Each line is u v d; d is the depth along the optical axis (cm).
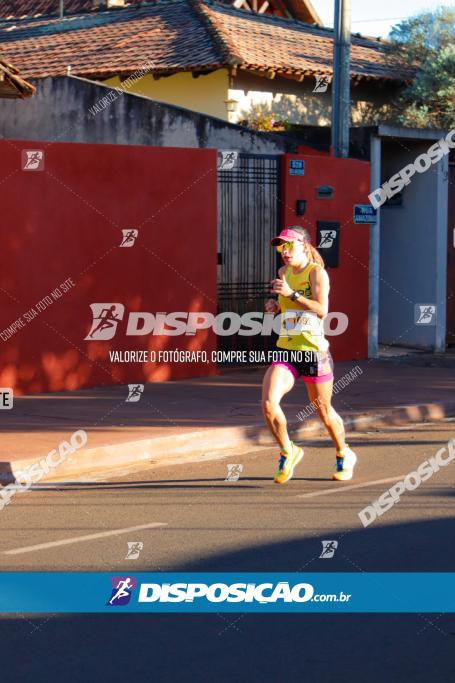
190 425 1628
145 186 2066
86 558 996
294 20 3481
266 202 2291
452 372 2291
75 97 2686
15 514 1175
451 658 759
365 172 2448
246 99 2862
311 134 2717
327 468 1421
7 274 1891
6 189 1883
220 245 2231
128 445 1478
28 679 719
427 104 3133
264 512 1174
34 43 3325
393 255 2677
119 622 831
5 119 2822
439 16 3253
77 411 1758
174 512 1177
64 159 1950
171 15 3216
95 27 3325
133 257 2056
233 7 3331
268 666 741
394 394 1977
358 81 3055
